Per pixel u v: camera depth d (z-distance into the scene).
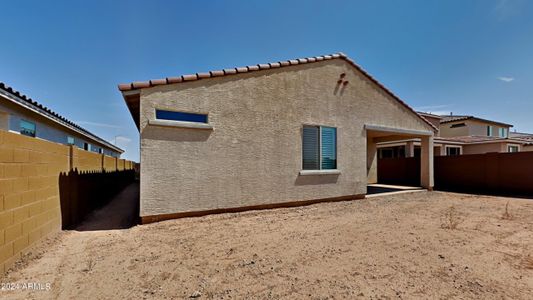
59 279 3.76
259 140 8.65
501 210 9.24
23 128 11.14
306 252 4.89
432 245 5.29
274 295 3.31
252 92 8.55
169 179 7.13
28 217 4.59
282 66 9.19
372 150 18.53
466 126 31.08
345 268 4.15
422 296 3.29
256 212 8.35
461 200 11.61
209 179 7.72
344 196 10.80
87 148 19.92
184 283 3.64
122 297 3.27
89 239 5.75
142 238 5.75
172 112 7.25
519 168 13.79
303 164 9.73
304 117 9.72
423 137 14.82
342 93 10.84
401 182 18.83
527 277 3.85
